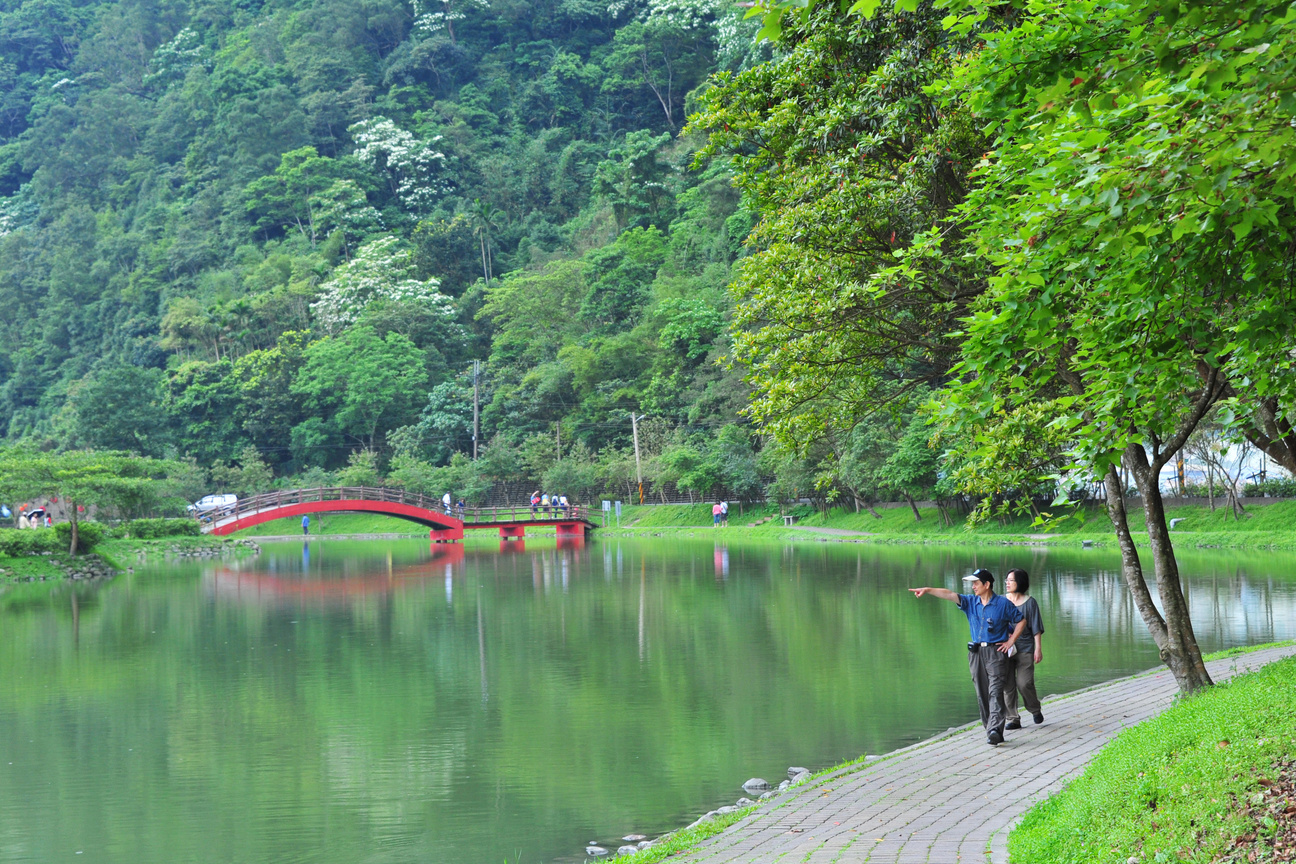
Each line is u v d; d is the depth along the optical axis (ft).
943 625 74.84
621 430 305.12
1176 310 20.63
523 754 43.45
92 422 323.57
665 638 72.23
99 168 573.74
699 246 385.91
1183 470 155.94
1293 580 90.48
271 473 326.03
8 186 600.80
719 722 47.24
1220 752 22.31
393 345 356.79
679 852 25.45
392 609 94.79
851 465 185.47
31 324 489.67
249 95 537.24
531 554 172.14
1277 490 147.23
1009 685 37.45
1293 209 18.52
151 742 47.32
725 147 49.16
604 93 543.80
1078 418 22.53
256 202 482.28
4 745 47.11
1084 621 71.92
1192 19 16.26
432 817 36.09
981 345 21.04
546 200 499.92
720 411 273.75
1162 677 45.73
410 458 306.14
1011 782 29.43
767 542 192.95
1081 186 17.69
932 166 38.83
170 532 192.75
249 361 364.99
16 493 144.87
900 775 31.19
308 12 575.79
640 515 271.28
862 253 42.24
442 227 446.19
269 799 38.78
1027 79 19.36
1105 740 33.86
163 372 394.11
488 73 559.38
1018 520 168.86
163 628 84.64
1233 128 16.71
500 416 332.39
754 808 29.63
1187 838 19.40
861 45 42.37
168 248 484.74
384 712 51.96
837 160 42.65
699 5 512.63
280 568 149.48
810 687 53.88
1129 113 18.08
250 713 52.65
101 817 37.14
